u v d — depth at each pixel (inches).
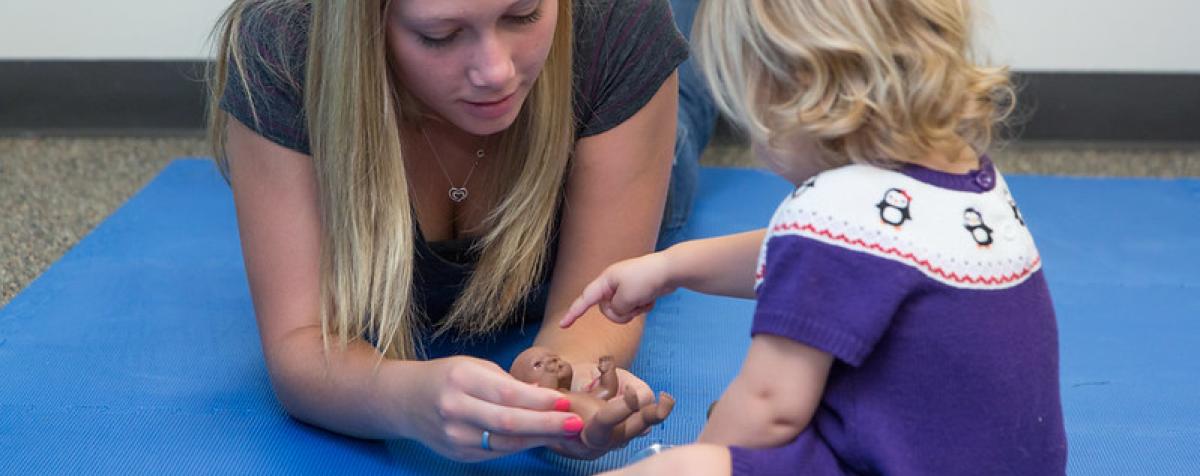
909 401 33.1
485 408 38.7
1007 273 33.7
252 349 54.4
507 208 47.2
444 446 40.9
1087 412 50.3
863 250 32.3
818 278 32.3
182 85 94.6
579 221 48.8
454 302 50.8
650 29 47.6
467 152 47.6
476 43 39.1
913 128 33.4
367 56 41.3
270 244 45.6
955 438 33.0
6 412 48.4
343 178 43.2
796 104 34.7
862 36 33.6
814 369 32.8
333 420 45.2
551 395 38.9
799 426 33.7
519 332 55.6
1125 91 95.8
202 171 81.0
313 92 42.7
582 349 46.2
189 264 64.5
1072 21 94.3
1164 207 78.2
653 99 47.9
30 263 68.3
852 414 33.5
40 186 82.4
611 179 48.1
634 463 34.9
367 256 44.2
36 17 92.8
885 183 33.3
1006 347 33.1
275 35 43.9
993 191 34.5
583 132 47.8
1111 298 62.5
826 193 33.1
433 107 42.7
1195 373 54.1
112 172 86.0
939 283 32.6
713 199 77.2
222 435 46.7
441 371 40.3
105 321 57.1
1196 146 96.9
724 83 36.4
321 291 45.6
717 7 36.3
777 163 36.1
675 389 51.1
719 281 41.0
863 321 31.8
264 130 44.1
